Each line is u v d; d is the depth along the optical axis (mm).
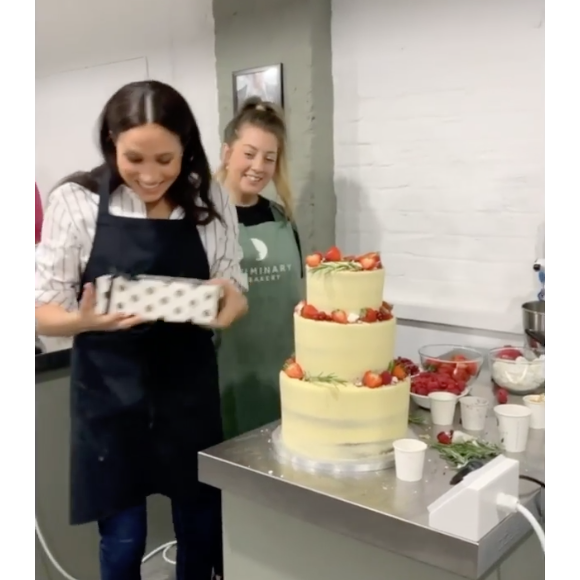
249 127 2199
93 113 2885
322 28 2426
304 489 1439
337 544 1485
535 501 1414
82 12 2885
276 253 2297
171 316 1896
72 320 1819
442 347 2193
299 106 2443
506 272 2162
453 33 2180
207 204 1985
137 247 1876
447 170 2250
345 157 2496
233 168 2236
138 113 1809
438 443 1634
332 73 2482
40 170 3053
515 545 1385
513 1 2045
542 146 2035
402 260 2395
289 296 2324
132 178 1838
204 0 2652
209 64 2676
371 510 1339
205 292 1910
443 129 2240
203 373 2045
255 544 1641
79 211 1825
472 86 2158
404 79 2309
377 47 2361
